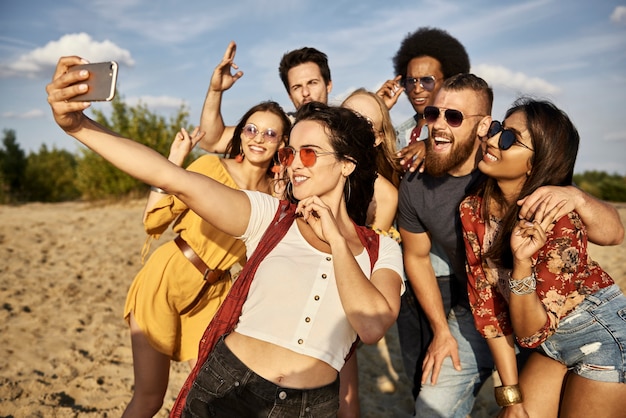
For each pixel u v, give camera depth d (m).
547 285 2.58
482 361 3.59
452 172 3.31
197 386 2.19
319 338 2.18
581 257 2.62
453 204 3.30
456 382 3.57
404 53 4.54
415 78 4.39
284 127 3.58
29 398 4.73
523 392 2.98
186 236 3.47
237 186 3.60
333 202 2.46
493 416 4.91
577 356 2.73
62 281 8.28
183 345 3.60
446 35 4.48
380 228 3.55
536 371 2.96
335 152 2.40
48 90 2.00
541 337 2.59
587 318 2.67
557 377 2.90
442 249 3.71
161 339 3.45
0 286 7.82
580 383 2.71
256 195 2.43
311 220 2.29
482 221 2.94
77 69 2.02
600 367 2.64
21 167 23.45
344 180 2.49
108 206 18.02
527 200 2.60
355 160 2.45
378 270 2.39
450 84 3.21
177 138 3.41
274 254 2.32
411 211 3.51
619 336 2.62
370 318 2.12
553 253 2.58
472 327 3.59
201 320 3.60
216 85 4.13
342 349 2.24
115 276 8.70
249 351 2.17
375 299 2.15
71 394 4.88
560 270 2.58
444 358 3.53
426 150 3.33
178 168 2.25
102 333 6.34
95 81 1.96
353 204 2.61
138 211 16.38
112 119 18.39
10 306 7.06
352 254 2.25
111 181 18.70
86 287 8.04
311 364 2.16
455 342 3.56
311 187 2.40
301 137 2.41
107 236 11.93
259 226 2.40
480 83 3.22
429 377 3.59
